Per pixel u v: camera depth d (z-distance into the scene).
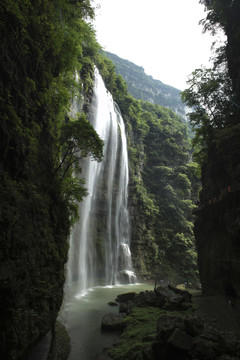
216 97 24.58
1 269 5.79
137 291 28.80
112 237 37.44
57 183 11.50
